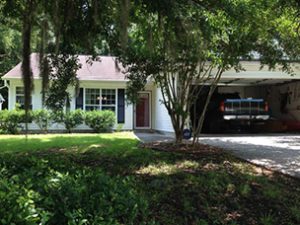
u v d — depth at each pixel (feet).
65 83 33.45
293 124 62.28
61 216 12.84
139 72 37.96
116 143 43.04
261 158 33.68
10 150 37.83
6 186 12.96
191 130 51.49
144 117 72.43
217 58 35.88
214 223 17.95
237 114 58.18
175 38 23.16
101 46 33.63
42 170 17.06
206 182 22.56
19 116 61.87
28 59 21.84
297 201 20.84
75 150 37.32
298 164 30.73
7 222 11.02
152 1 21.98
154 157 32.07
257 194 21.33
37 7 22.09
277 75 54.44
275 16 29.12
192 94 40.60
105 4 22.71
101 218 13.10
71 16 23.16
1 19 30.40
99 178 15.85
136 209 14.87
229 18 25.17
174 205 19.10
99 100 69.31
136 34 32.45
